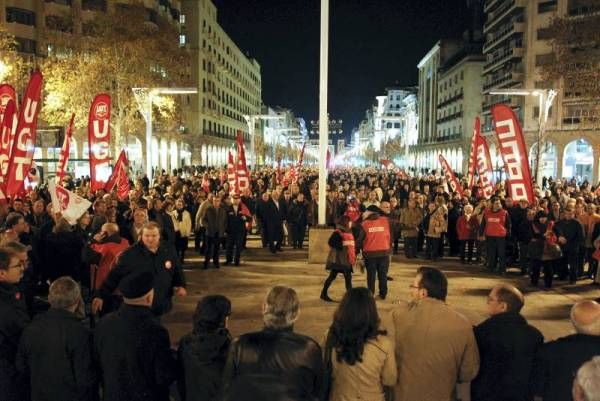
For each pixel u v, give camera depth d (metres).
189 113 77.44
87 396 4.37
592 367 2.54
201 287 12.14
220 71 92.19
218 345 4.00
